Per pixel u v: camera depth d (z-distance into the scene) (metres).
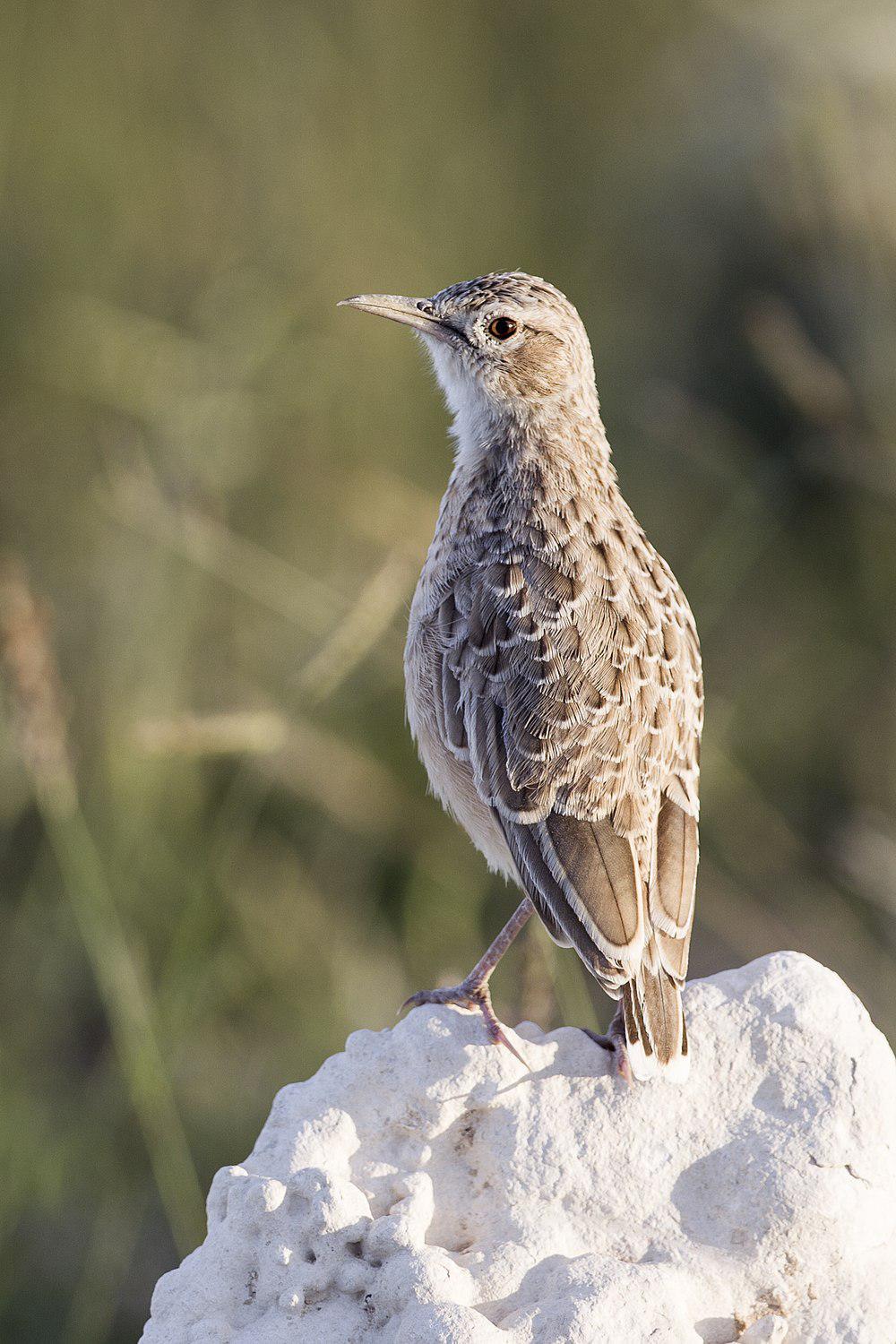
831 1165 6.39
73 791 10.12
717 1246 6.36
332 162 15.52
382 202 15.49
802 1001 6.72
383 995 11.66
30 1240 10.76
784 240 14.76
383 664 12.64
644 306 15.47
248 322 13.88
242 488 13.38
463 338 9.29
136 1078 9.70
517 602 8.16
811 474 13.61
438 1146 6.62
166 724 10.16
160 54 15.47
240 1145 10.97
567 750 7.72
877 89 14.87
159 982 11.42
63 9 15.19
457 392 9.45
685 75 16.38
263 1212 6.20
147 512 12.64
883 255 14.31
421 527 13.19
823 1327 6.27
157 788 11.94
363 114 15.86
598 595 8.16
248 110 15.49
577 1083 6.64
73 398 13.47
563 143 16.47
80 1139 10.93
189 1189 9.64
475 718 8.06
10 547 12.96
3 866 12.12
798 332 13.74
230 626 12.84
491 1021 6.77
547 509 8.59
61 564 12.93
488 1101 6.60
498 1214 6.47
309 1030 11.30
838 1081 6.55
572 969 9.66
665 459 14.55
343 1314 6.12
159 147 15.17
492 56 16.62
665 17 17.45
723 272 15.11
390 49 16.11
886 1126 6.49
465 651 8.22
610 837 7.59
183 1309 6.20
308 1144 6.51
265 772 11.87
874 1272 6.34
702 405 14.41
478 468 9.03
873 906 12.53
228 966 11.43
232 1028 11.43
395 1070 6.68
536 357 9.22
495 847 8.41
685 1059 6.54
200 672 12.67
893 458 13.05
